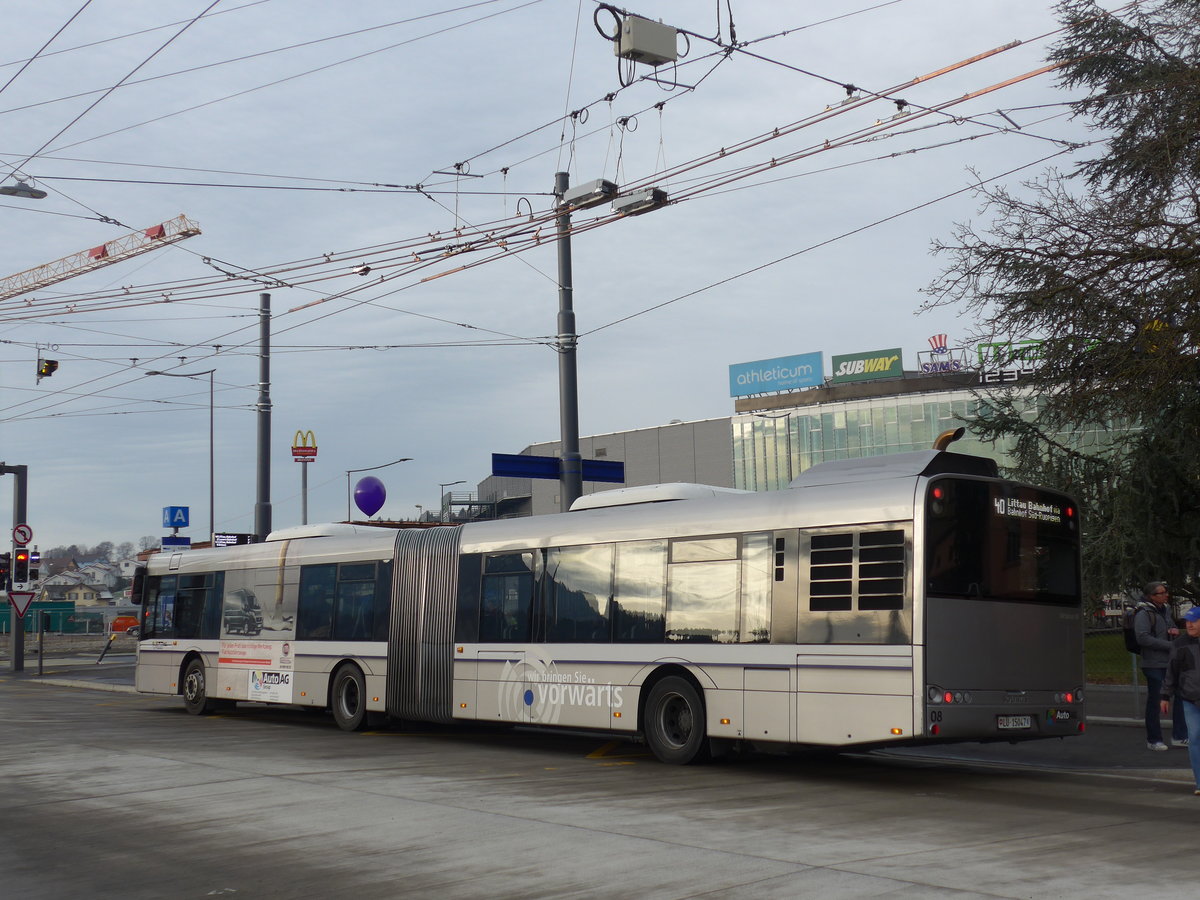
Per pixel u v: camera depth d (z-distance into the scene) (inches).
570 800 438.0
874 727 476.7
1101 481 869.2
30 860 341.1
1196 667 449.4
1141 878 293.7
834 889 283.1
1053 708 506.9
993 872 301.7
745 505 545.6
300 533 847.1
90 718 860.0
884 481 496.4
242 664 866.1
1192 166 765.9
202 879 312.2
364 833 370.9
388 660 730.2
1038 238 817.5
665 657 562.9
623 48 576.1
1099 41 831.7
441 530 719.1
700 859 322.7
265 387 1189.7
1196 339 749.3
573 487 792.9
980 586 488.1
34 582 1576.0
